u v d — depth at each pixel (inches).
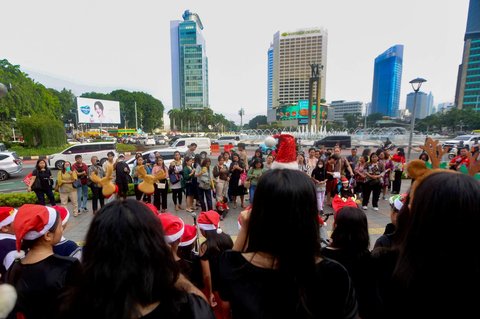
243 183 291.6
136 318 33.9
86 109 1594.5
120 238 34.4
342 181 265.6
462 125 2358.5
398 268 41.0
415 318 37.9
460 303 35.2
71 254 86.3
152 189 137.7
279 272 37.8
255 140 1439.5
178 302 37.7
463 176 37.7
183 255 95.6
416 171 58.2
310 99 1685.5
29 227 57.7
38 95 1218.6
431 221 36.4
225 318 75.6
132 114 2760.8
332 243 69.1
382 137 1406.3
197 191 267.7
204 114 2940.5
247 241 47.2
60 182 261.6
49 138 941.2
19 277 56.6
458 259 35.0
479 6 2787.9
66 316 35.5
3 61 1120.2
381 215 262.2
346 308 38.2
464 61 2935.5
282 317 36.8
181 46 4249.5
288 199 37.8
